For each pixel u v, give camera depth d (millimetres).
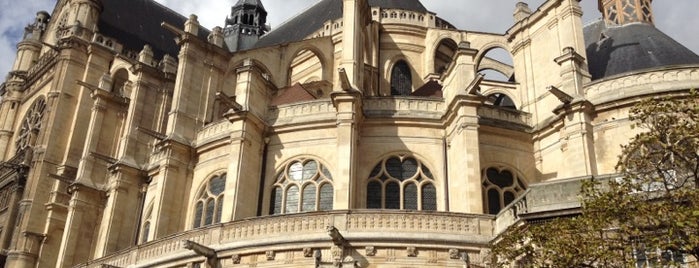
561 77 35344
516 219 24938
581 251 16312
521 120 37156
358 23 39219
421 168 34312
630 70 36688
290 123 35281
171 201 36750
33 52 70625
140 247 33188
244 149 34000
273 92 41281
